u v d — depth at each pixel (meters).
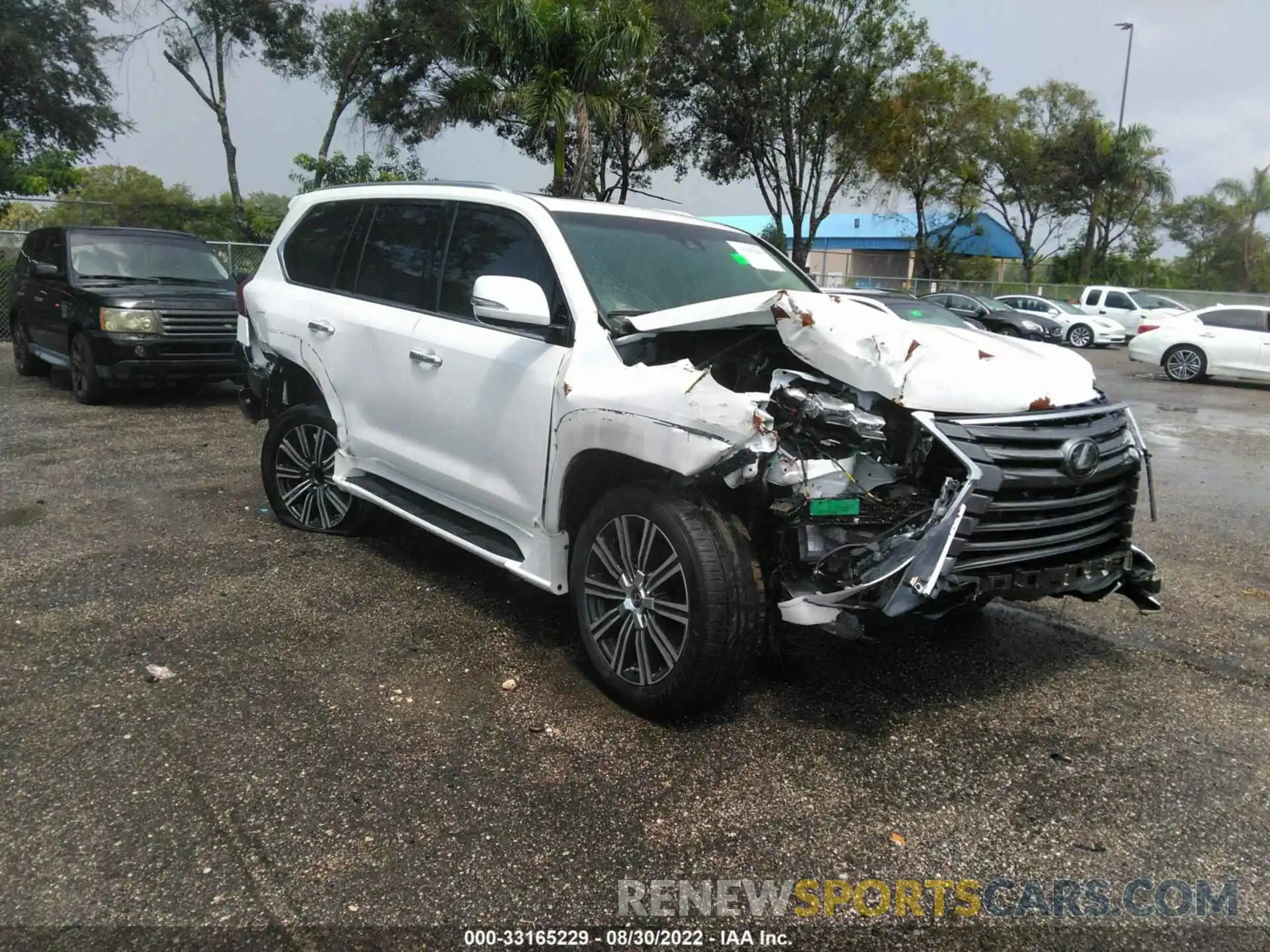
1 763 3.17
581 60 16.45
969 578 3.27
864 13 26.47
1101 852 2.93
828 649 4.33
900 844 2.93
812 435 3.33
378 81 25.64
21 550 5.29
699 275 4.45
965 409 3.31
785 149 28.30
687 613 3.39
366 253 5.19
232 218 24.25
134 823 2.88
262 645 4.17
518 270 4.29
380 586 4.92
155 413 9.76
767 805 3.10
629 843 2.88
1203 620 4.93
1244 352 17.27
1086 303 30.48
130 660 3.97
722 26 25.77
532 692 3.82
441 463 4.52
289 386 5.78
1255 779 3.37
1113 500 3.76
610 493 3.69
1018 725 3.71
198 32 23.20
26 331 11.66
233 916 2.51
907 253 45.91
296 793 3.06
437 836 2.88
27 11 22.47
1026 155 41.62
